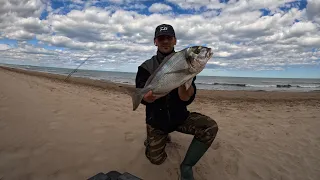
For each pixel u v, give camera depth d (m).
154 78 2.42
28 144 3.18
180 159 3.38
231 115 7.09
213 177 3.08
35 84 10.06
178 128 2.97
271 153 4.02
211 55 2.24
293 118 6.83
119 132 4.15
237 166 3.42
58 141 3.41
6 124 3.71
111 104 7.08
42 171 2.65
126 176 2.25
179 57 2.31
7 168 2.60
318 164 3.70
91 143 3.52
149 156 2.86
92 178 2.22
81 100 6.82
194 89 2.69
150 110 2.82
